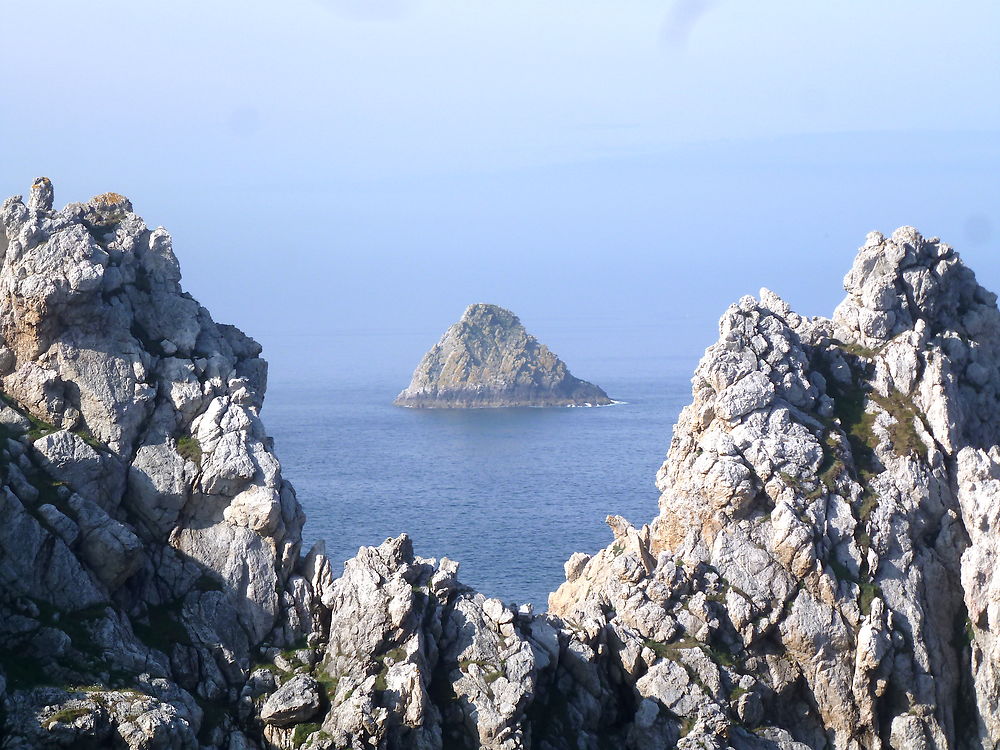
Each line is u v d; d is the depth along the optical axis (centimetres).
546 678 7456
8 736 6069
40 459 7056
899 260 9362
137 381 7450
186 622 7106
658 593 8088
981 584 8219
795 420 8706
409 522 18525
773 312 9394
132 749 6212
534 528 17912
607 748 7544
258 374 8112
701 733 7588
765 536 8325
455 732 7038
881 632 8106
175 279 7912
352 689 6906
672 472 8775
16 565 6662
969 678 8281
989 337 9544
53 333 7388
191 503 7338
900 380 9044
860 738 8106
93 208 8000
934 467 8669
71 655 6544
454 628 7262
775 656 8150
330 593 7244
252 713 6962
